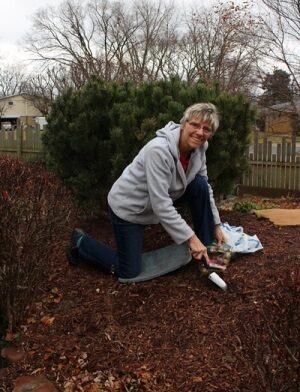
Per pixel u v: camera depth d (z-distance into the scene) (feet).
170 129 10.55
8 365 9.12
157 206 10.27
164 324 9.66
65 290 11.37
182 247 11.75
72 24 105.19
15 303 9.93
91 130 14.96
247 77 56.75
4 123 127.24
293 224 14.79
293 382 6.41
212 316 9.66
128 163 13.84
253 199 27.48
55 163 15.96
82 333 9.73
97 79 15.87
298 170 28.53
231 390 7.79
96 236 14.42
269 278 10.50
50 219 10.49
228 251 11.16
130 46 96.73
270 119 50.21
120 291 10.98
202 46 78.28
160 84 15.38
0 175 12.12
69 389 8.41
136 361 8.79
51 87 99.25
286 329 6.79
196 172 10.93
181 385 8.15
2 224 9.56
